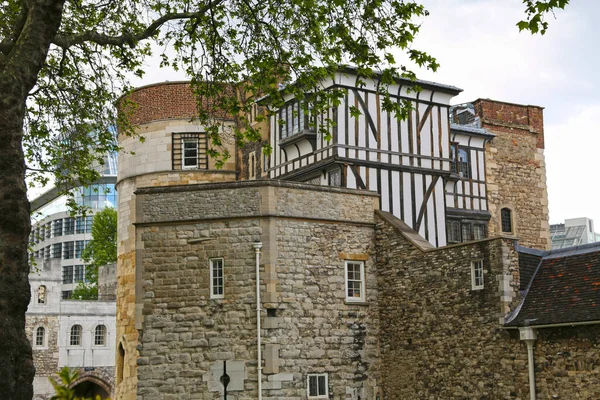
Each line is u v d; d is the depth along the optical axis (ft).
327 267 60.03
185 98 82.89
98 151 55.47
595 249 52.03
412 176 75.05
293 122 76.54
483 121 93.71
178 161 82.38
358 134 72.64
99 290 155.53
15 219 33.47
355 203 62.54
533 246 94.53
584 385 47.06
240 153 84.43
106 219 164.04
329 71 51.21
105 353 139.13
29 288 33.50
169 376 57.26
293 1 47.47
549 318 49.19
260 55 50.44
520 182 95.09
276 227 58.23
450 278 56.49
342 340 59.47
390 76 47.93
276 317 56.90
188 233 59.06
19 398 31.89
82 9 49.83
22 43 36.14
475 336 54.03
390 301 61.16
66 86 52.03
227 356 56.65
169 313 58.18
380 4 46.39
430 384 56.95
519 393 50.60
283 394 56.03
